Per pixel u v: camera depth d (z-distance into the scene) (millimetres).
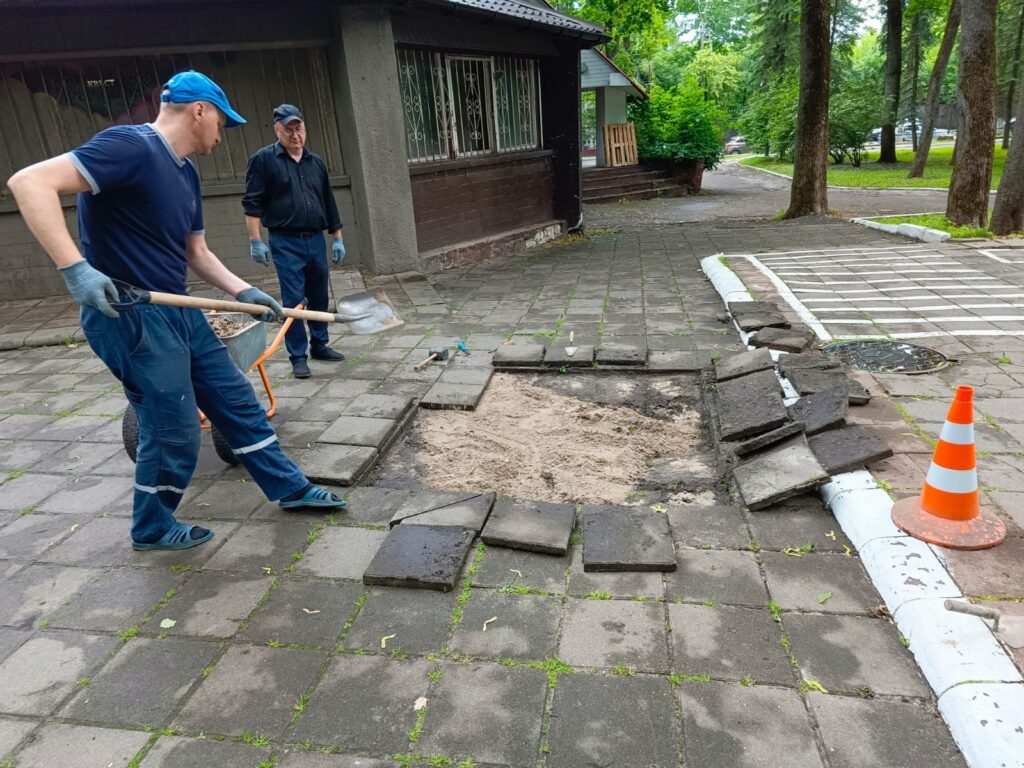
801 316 6160
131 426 3771
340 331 6605
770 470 3459
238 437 3242
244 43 7895
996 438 3717
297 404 4871
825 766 1971
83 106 7918
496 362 5426
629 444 4156
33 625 2727
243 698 2314
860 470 3387
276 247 5160
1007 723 1930
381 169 8539
